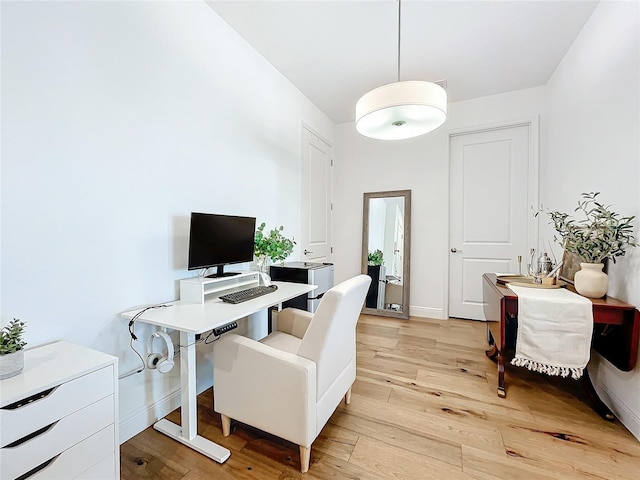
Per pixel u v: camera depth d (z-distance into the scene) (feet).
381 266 12.89
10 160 3.65
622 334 5.29
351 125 13.62
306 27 7.26
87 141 4.43
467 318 11.93
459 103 11.51
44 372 3.23
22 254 3.77
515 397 6.23
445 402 6.06
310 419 4.20
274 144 9.14
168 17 5.68
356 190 13.58
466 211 11.82
